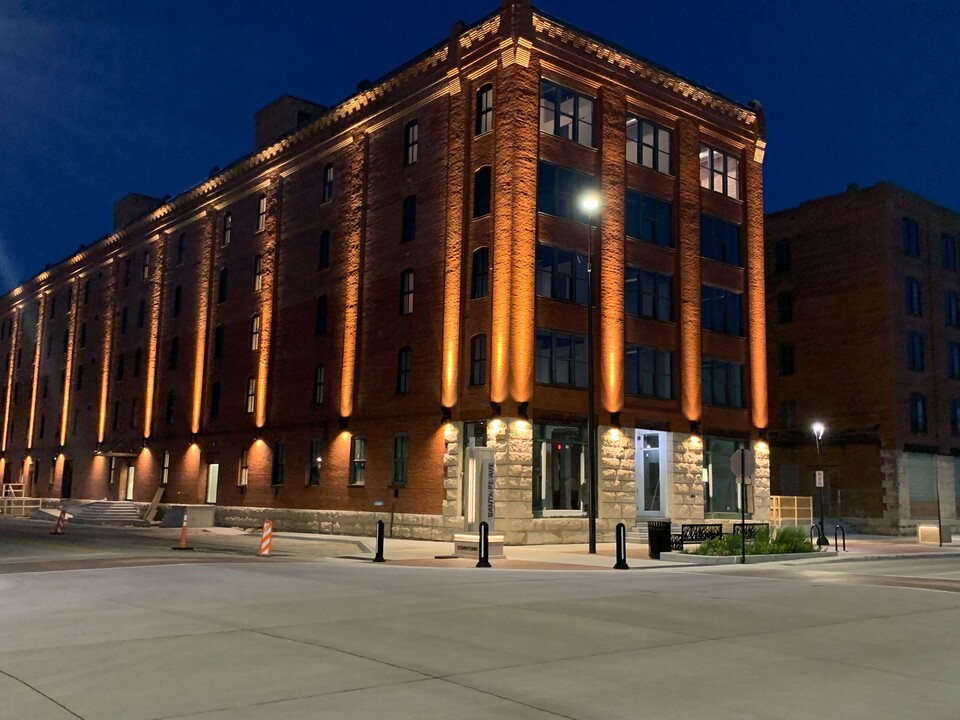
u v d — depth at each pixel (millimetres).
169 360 53781
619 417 34094
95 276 65312
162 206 56406
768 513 40000
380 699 7164
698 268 38719
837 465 48156
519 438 30766
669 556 24453
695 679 8117
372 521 36031
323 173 42625
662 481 36469
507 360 30984
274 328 44469
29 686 7605
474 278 33188
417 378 34906
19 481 71812
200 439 49094
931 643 10406
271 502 42594
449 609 12516
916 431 47312
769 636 10656
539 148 33250
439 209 35000
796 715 6840
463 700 7160
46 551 25734
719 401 39219
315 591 14602
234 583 15742
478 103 34281
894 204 48562
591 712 6852
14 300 78375
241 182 48875
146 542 31297
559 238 33344
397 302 36531
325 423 39688
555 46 34000
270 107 52062
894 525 45344
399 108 38000
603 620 11695
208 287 50625
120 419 58469
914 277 48906
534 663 8734
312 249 42531
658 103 38125
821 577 19891
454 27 35156
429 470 33625
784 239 52469
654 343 36594
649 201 37562
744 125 42219
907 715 6867
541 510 31531
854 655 9484
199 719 6547
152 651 9188
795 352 51000
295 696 7258
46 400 70000
